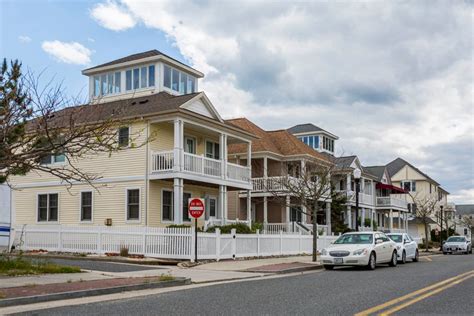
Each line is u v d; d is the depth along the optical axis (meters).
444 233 69.44
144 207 26.83
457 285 14.47
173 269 18.69
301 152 39.66
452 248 41.56
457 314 9.50
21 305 10.56
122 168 27.75
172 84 32.84
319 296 11.92
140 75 32.44
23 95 12.69
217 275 16.88
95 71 33.53
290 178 34.38
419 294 12.34
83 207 28.67
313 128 50.41
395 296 11.95
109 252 23.12
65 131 14.14
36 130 12.92
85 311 9.77
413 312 9.69
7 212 20.38
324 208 42.53
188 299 11.44
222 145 30.52
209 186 31.45
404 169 74.75
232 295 12.13
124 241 22.89
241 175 32.16
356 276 17.58
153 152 26.94
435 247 56.88
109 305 10.57
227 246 23.16
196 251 20.72
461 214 98.50
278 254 26.91
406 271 20.05
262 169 40.22
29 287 12.34
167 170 26.36
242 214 38.94
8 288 12.13
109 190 27.98
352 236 22.58
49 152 12.23
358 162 49.06
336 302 10.93
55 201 29.64
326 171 30.83
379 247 21.98
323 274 18.56
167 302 10.98
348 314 9.41
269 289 13.40
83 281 13.75
